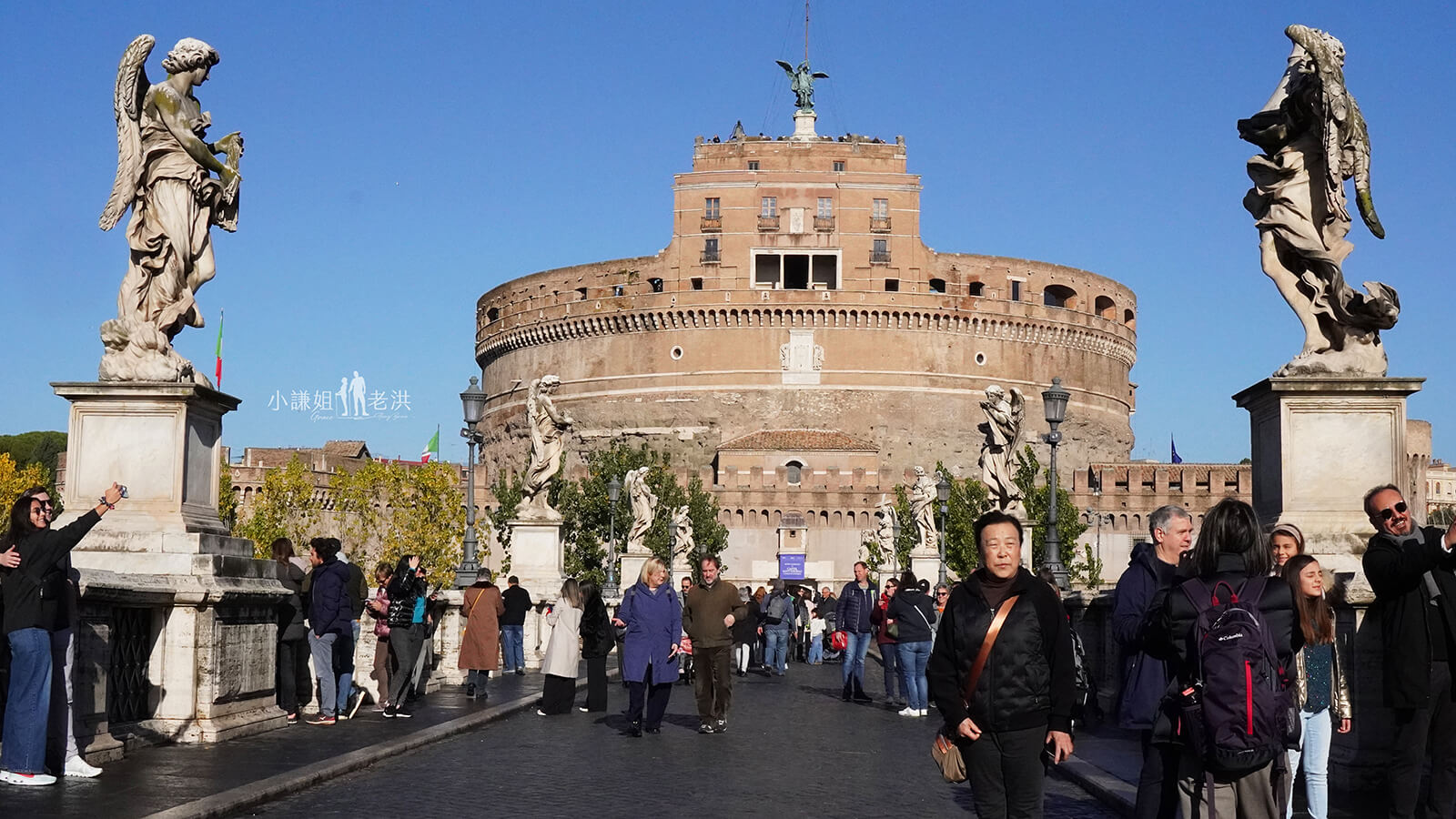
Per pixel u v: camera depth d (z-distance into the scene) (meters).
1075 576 95.25
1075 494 118.69
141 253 15.04
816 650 45.41
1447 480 159.88
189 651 14.25
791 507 122.56
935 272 134.00
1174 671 7.86
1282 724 7.47
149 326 14.96
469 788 13.01
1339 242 13.52
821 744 18.19
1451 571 9.77
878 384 131.50
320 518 108.25
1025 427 136.00
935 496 60.75
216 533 15.00
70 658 11.89
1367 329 13.53
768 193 132.75
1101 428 142.50
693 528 103.19
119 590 12.90
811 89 145.50
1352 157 13.41
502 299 148.62
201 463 15.30
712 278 132.62
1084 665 16.42
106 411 14.75
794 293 131.38
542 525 35.47
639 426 134.25
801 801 12.89
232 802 10.96
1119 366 147.88
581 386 138.88
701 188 133.88
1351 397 13.32
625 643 19.00
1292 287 13.69
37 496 11.59
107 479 14.70
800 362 131.38
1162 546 9.09
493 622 22.95
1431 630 9.70
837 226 132.25
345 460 121.69
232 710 14.98
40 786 11.37
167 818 10.05
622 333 136.62
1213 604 7.68
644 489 58.03
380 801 11.99
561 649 21.44
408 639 18.97
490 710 20.62
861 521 122.25
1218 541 7.89
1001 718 8.20
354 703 19.70
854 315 131.25
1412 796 9.77
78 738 12.41
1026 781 8.18
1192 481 117.25
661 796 12.96
